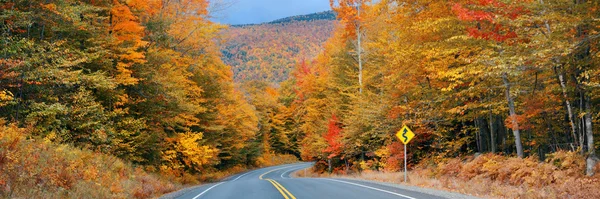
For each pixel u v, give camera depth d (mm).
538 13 12492
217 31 24750
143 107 21609
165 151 24688
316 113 38906
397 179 20016
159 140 23562
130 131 19625
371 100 26219
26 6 14562
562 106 16125
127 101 19312
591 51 12430
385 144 28438
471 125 22375
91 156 14844
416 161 24922
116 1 18906
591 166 12148
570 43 11430
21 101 14414
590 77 12539
